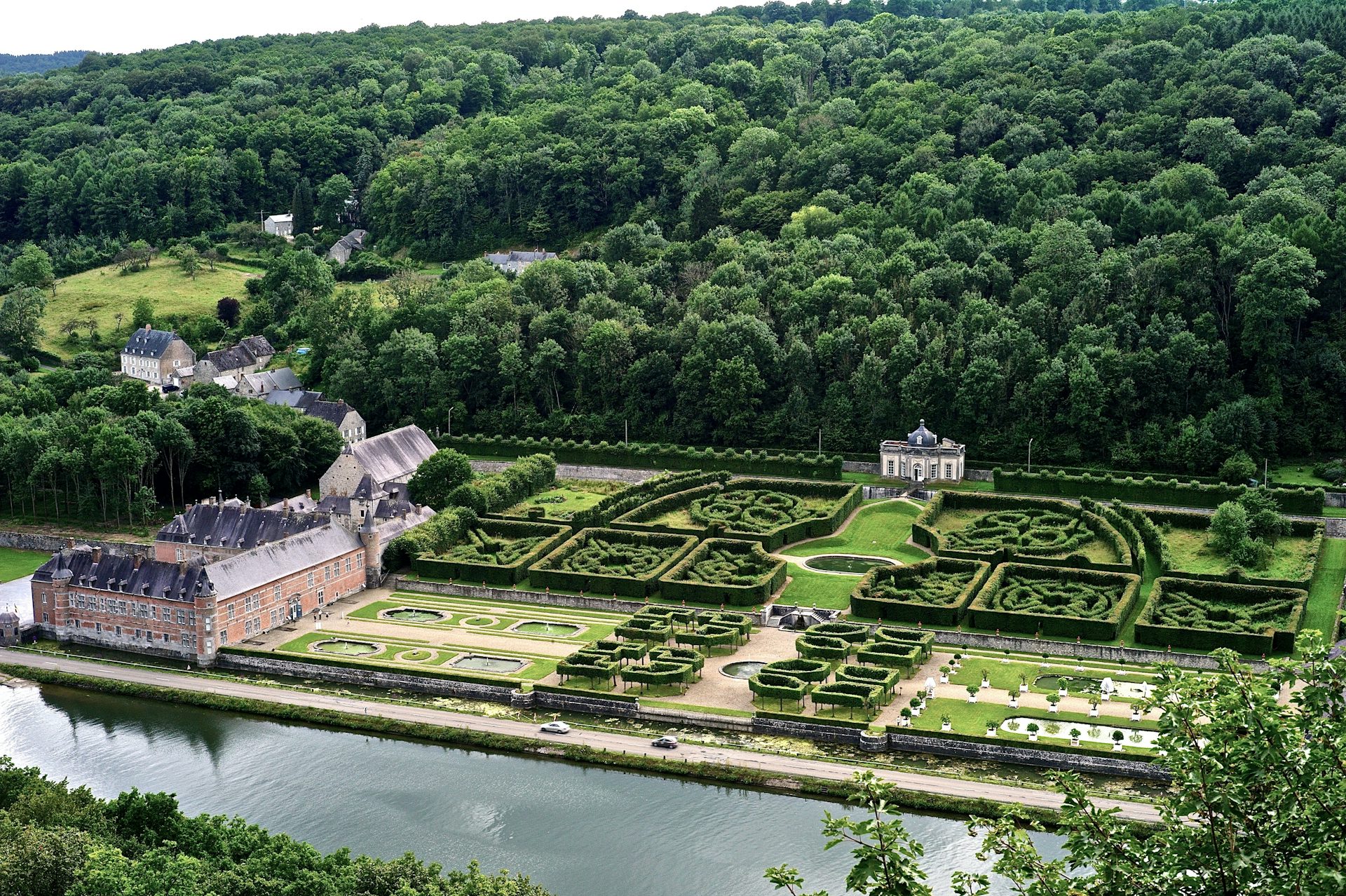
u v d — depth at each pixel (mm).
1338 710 91250
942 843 186125
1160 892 89500
